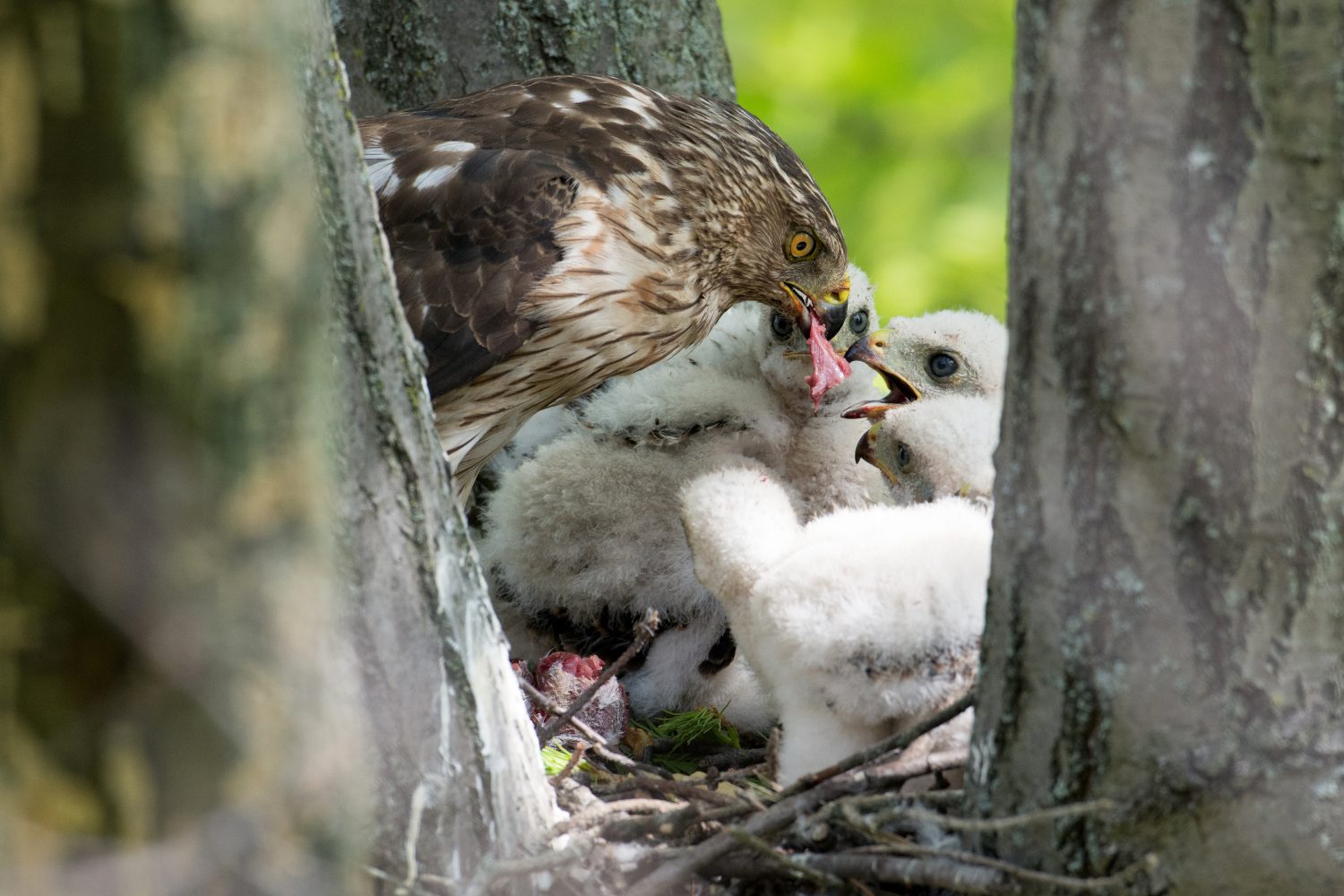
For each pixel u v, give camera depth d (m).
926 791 5.62
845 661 6.14
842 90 18.12
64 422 3.28
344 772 4.07
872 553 6.37
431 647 5.14
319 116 4.74
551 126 9.24
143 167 3.24
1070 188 4.57
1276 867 4.62
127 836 3.49
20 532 3.31
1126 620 4.66
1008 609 4.98
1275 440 4.46
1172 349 4.46
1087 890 4.83
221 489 3.46
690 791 6.46
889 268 17.00
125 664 3.41
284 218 3.54
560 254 8.82
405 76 10.40
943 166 17.83
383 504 4.98
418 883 5.06
